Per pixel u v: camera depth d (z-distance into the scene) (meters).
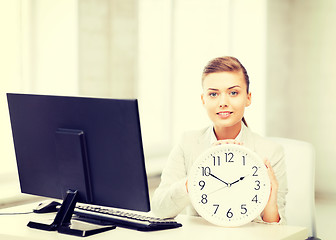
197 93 4.50
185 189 1.96
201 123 4.50
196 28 4.53
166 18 4.26
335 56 5.71
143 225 1.89
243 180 1.91
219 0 4.70
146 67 4.05
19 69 3.10
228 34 4.81
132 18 3.74
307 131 5.83
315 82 5.79
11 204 2.76
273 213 1.97
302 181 2.39
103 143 1.83
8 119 3.01
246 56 5.02
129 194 1.83
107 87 3.57
